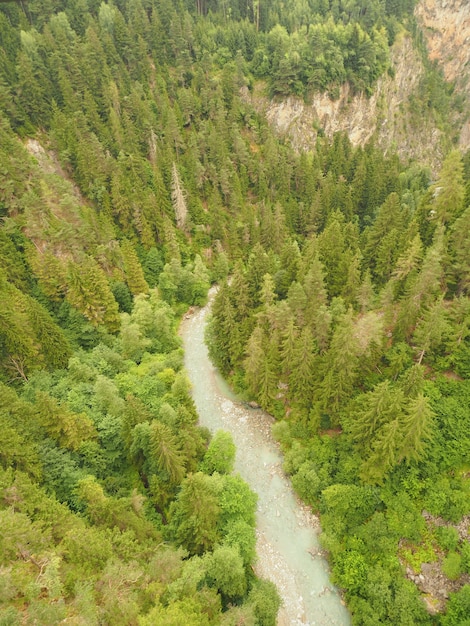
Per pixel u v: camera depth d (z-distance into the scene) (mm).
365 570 35844
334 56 126812
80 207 74875
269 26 139250
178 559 28062
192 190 95188
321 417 46250
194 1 139250
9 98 83500
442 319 40969
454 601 32188
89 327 58406
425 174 107250
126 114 99812
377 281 60188
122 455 41906
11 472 29531
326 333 47812
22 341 46281
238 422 54062
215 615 27547
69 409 41500
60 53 97875
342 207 93438
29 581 21984
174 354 63125
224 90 119188
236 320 60938
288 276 62750
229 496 37938
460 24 176000
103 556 26344
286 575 38250
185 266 83062
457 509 36188
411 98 152250
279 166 106500
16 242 64812
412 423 34375
